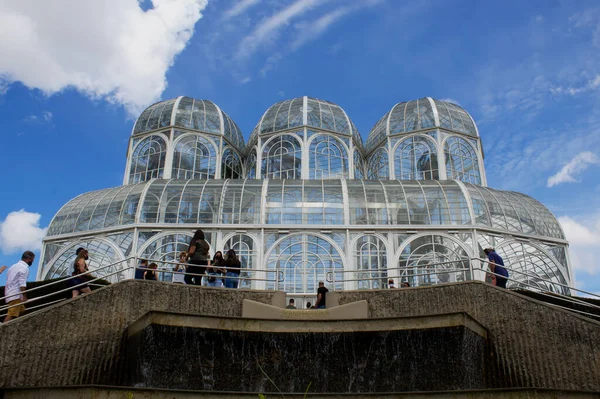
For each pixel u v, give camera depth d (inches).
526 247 1147.9
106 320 586.6
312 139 1514.5
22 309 568.1
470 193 1175.0
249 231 1110.4
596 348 540.4
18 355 518.9
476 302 633.6
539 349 573.6
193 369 548.1
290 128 1525.6
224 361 557.3
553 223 1208.2
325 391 557.0
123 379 570.6
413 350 566.9
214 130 1565.0
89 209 1184.2
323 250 1093.1
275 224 1109.7
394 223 1120.8
